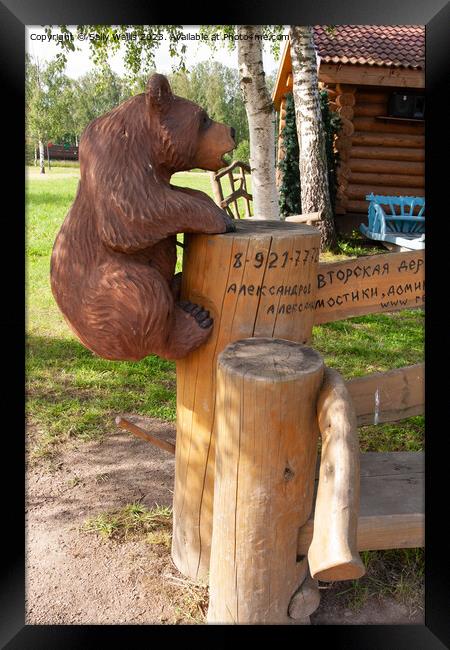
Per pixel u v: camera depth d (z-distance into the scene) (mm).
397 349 5242
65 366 4652
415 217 9148
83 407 4004
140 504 2990
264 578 1861
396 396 2543
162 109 2021
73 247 2072
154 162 2072
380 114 10008
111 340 2066
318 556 1480
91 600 2354
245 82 5914
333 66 9156
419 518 2037
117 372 4574
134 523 2826
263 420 1732
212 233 2072
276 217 6305
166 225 2006
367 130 10078
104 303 2025
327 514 1523
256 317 2113
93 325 2061
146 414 3955
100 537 2730
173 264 2242
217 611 1972
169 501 3021
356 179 10156
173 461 3422
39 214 10875
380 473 2314
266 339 2043
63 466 3328
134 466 3352
